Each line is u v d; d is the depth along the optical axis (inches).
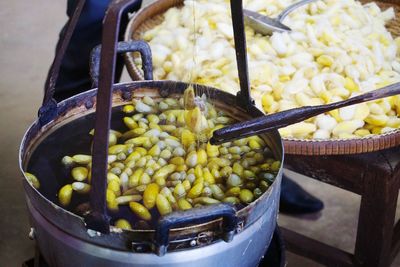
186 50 56.4
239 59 40.7
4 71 100.2
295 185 72.1
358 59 54.7
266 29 58.2
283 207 71.9
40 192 37.6
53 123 41.4
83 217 33.6
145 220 36.2
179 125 43.0
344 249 67.1
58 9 120.0
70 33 38.8
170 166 39.4
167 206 36.6
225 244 34.4
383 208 49.9
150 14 62.6
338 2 62.4
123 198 37.2
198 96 44.0
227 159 40.4
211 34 57.9
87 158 39.6
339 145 46.0
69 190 37.3
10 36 110.5
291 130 48.6
